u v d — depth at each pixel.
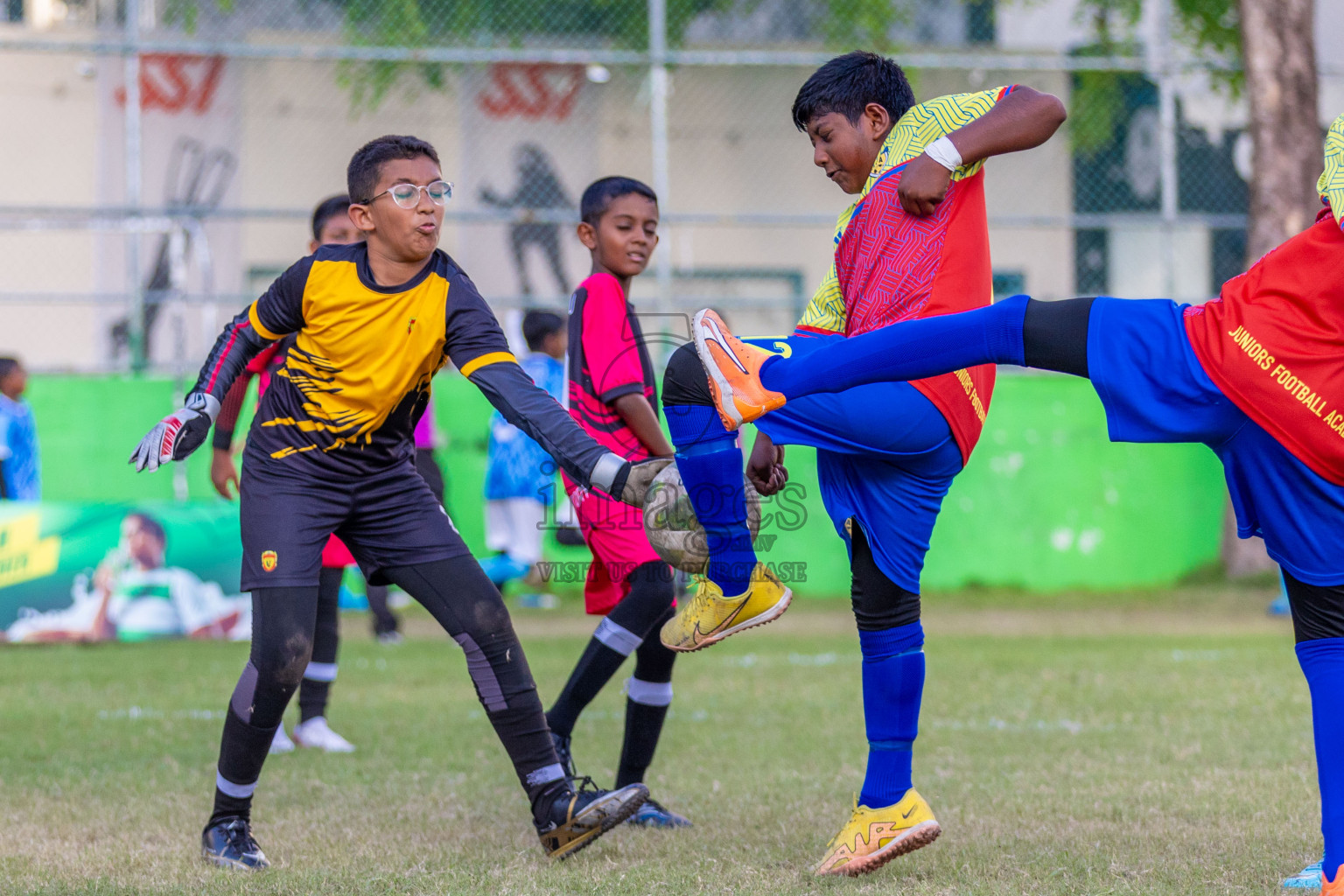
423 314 7.90
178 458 8.02
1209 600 27.67
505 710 8.02
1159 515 29.89
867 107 7.84
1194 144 32.03
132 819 9.21
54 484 27.02
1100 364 6.49
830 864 7.62
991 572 29.55
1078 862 7.71
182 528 22.22
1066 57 29.97
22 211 26.31
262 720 7.97
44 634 21.38
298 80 33.56
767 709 14.52
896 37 33.66
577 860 8.02
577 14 31.69
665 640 7.94
